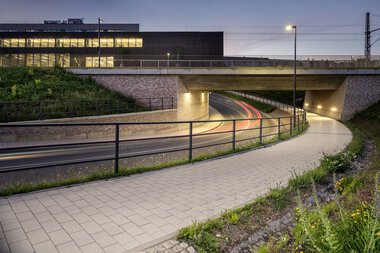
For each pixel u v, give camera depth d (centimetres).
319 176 662
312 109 4825
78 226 388
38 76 2761
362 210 353
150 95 3122
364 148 1394
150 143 1730
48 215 425
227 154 1048
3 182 727
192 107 3669
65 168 925
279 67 3191
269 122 3722
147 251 328
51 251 320
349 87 3350
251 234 389
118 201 498
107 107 2458
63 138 1844
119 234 367
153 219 419
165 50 5191
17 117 1802
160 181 647
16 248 324
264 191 580
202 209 466
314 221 382
